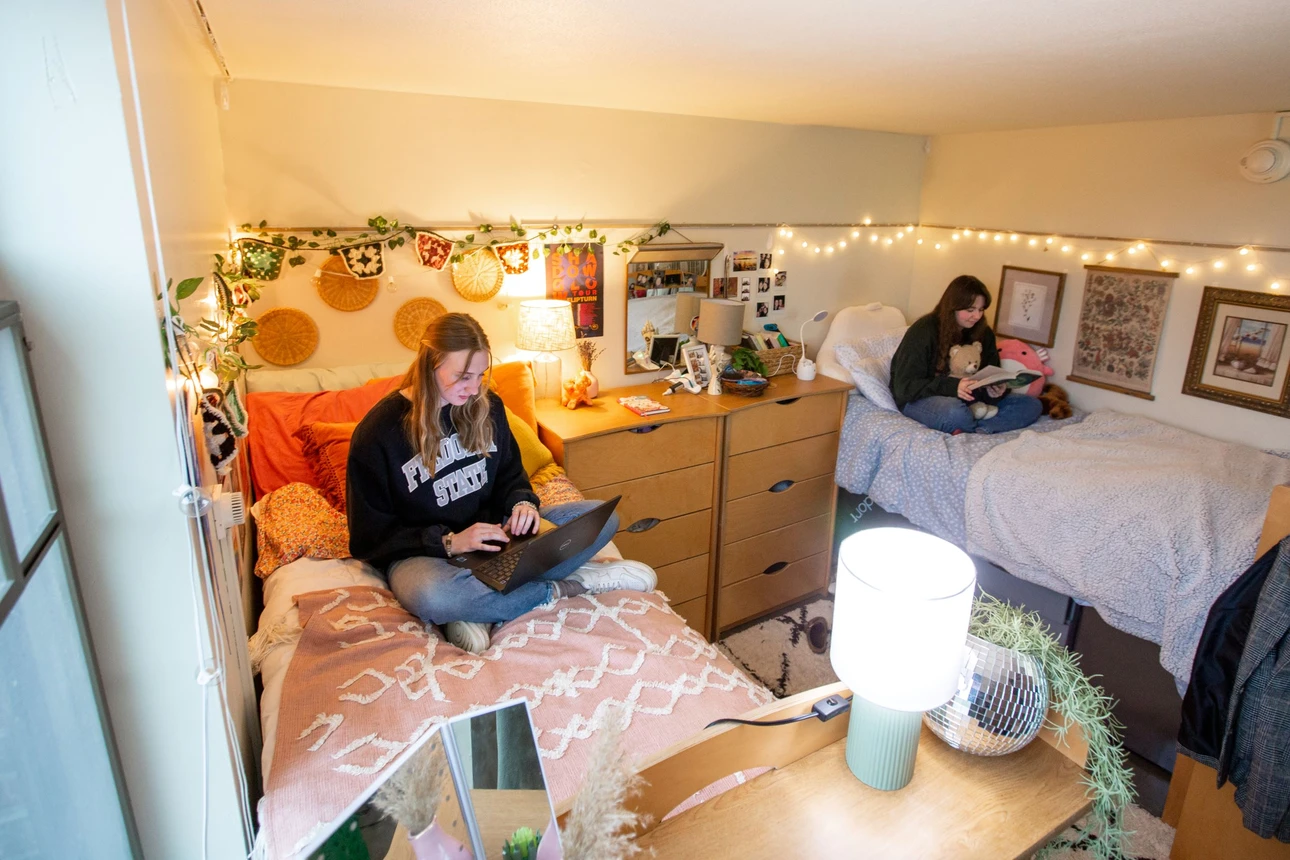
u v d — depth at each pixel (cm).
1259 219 277
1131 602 232
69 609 86
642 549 281
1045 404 333
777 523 317
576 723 135
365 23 155
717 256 329
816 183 352
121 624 94
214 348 141
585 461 256
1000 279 368
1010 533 263
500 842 75
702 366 311
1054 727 117
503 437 200
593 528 178
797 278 361
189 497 90
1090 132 323
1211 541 217
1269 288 277
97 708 91
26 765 71
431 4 140
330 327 248
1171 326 307
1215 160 286
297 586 173
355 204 245
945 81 219
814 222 358
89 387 84
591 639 159
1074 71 201
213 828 106
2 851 67
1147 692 237
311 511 195
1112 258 323
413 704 135
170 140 114
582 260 290
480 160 262
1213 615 176
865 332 370
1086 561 242
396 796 71
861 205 374
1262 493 234
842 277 379
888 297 403
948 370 322
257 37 168
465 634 163
